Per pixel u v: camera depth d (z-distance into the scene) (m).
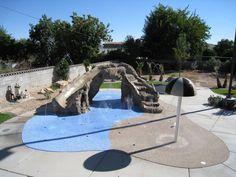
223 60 39.38
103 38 34.88
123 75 14.62
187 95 7.73
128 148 8.20
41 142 8.59
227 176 6.62
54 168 6.80
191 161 7.39
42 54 34.75
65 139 8.92
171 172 6.74
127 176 6.46
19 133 9.41
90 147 8.24
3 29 38.91
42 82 19.02
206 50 41.16
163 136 9.34
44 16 35.31
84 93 12.77
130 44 37.28
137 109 13.41
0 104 13.59
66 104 12.59
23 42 37.34
